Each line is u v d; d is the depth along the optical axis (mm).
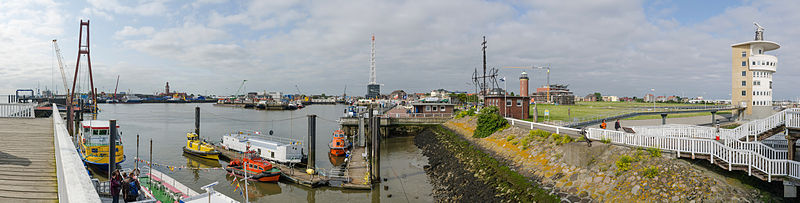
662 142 23078
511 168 32062
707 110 62156
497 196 27469
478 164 36281
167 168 43062
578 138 30234
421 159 50281
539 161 30844
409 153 55375
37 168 13539
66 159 9562
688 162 21734
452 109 80750
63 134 13297
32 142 17859
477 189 30250
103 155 37094
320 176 37438
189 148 50812
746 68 66000
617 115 54906
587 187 24219
